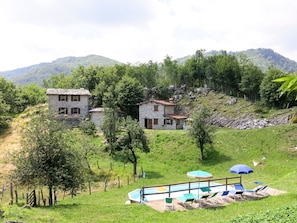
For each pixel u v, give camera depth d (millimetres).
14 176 25609
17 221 17109
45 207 23594
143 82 103438
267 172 42594
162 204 25938
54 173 25469
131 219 21250
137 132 47031
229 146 53062
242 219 15609
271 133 53375
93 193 37312
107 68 105125
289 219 13648
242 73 91438
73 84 105500
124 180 43312
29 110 76875
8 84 96188
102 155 53688
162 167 49281
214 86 97438
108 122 54781
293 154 46344
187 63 106312
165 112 75188
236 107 82750
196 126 49938
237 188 28172
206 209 24094
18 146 54531
